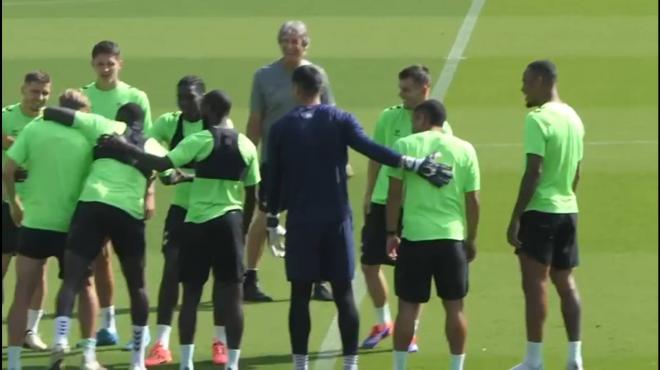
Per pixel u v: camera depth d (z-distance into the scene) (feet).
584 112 235.61
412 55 274.36
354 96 246.27
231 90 249.75
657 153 207.00
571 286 123.34
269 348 132.05
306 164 117.39
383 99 244.42
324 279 119.14
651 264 158.81
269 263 159.84
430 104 118.32
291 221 118.11
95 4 328.08
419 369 125.39
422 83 128.47
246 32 294.25
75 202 122.01
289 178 118.21
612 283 151.94
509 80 256.32
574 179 122.42
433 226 115.96
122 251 121.70
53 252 122.01
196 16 311.88
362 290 149.89
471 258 118.83
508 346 131.64
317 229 117.50
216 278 121.70
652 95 246.27
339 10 315.99
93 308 123.75
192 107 130.11
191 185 125.49
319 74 118.93
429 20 303.89
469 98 245.65
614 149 209.87
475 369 125.59
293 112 118.52
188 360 121.80
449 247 116.16
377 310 132.36
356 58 271.49
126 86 139.85
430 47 280.72
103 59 137.39
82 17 312.71
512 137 217.15
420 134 117.80
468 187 117.29
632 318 140.15
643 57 272.10
